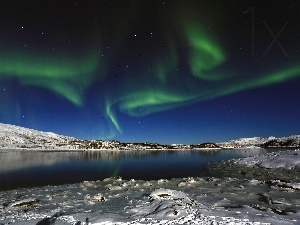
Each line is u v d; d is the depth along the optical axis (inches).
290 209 525.3
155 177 1228.5
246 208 523.8
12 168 1640.0
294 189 729.0
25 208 557.3
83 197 679.1
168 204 536.7
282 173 1177.4
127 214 494.9
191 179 966.4
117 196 687.7
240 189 753.6
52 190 812.0
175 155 3678.6
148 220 451.8
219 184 849.5
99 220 446.0
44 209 544.7
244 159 1872.5
